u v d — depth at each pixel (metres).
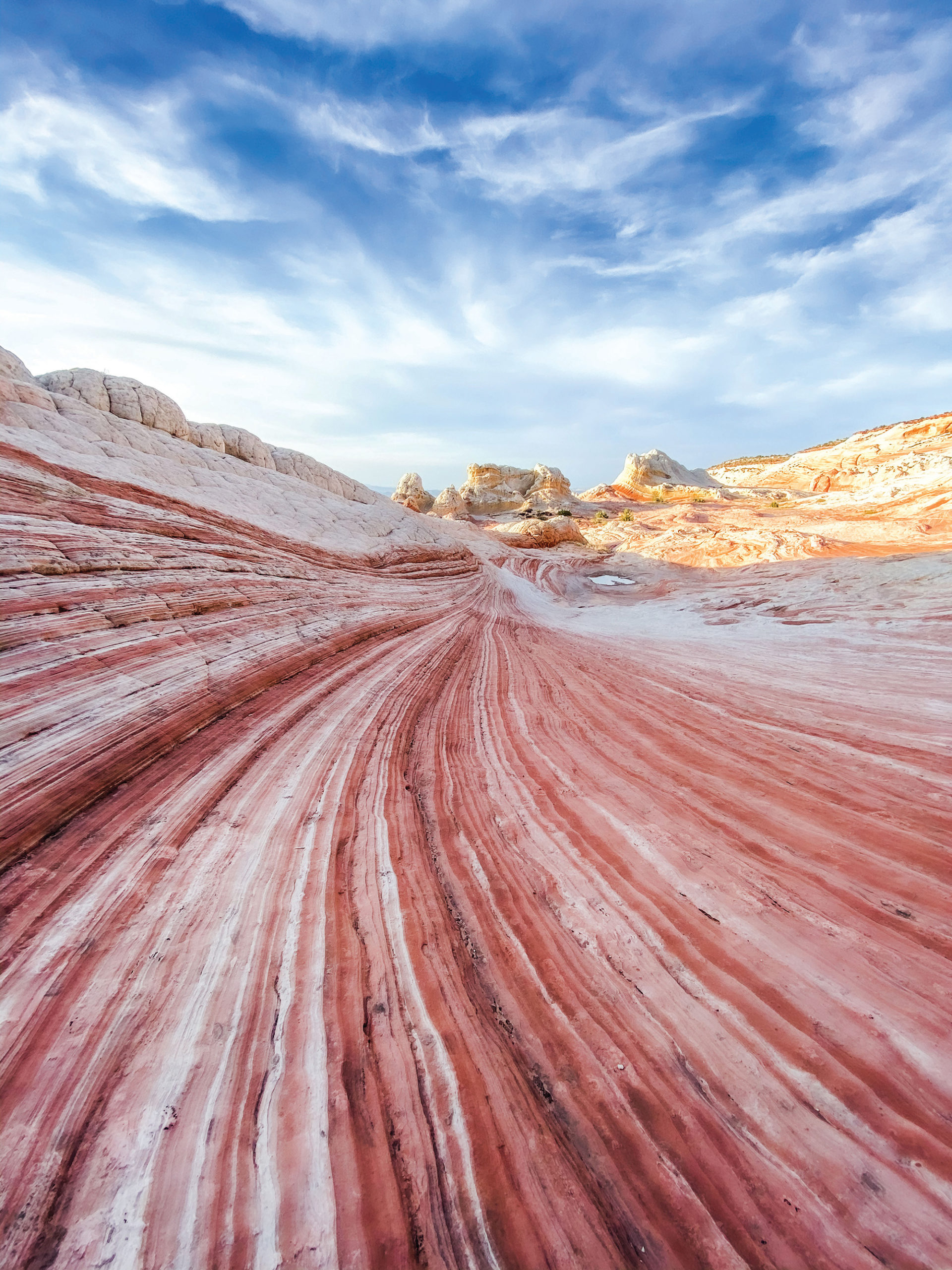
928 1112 2.14
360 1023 2.55
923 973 2.80
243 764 4.91
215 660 6.17
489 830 4.52
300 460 19.39
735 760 5.70
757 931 3.19
